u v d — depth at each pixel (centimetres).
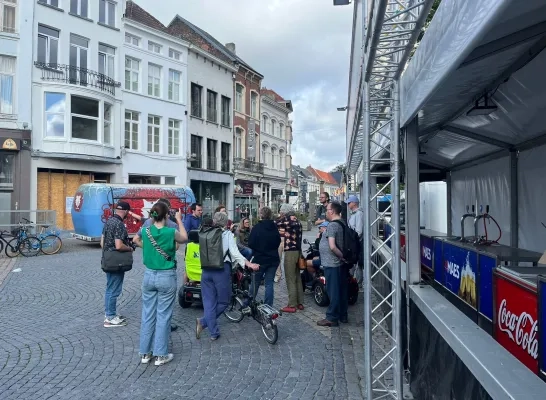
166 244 526
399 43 337
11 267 1241
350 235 684
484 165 766
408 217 479
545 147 559
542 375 274
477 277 450
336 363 540
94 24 2461
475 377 258
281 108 4809
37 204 2205
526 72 383
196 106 3259
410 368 460
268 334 621
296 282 792
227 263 624
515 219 639
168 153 2966
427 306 378
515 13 228
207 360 545
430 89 289
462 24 211
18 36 2134
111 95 2522
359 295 923
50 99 2236
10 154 2142
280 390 461
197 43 3497
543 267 358
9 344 598
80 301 841
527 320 310
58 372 504
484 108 439
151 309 536
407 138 477
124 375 497
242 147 3947
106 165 2511
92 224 1728
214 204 3462
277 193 4803
